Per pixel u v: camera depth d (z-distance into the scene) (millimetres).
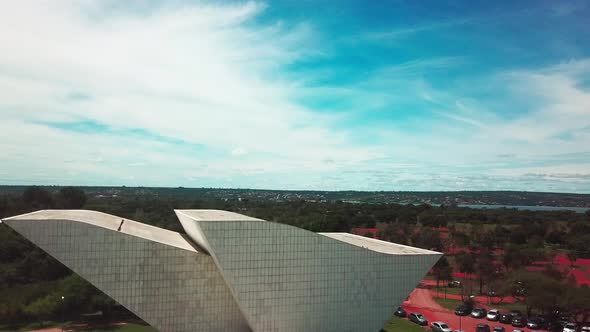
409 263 51750
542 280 71938
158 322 47156
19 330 63469
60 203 150125
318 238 48094
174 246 47750
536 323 66562
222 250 44625
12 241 92812
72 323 66938
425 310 78250
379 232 145000
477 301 86062
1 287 79688
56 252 43750
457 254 115750
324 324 48375
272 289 46406
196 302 48344
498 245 141500
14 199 143625
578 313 67000
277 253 46469
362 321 49844
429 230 144500
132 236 46094
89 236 44656
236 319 49688
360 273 49719
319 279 48125
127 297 46031
